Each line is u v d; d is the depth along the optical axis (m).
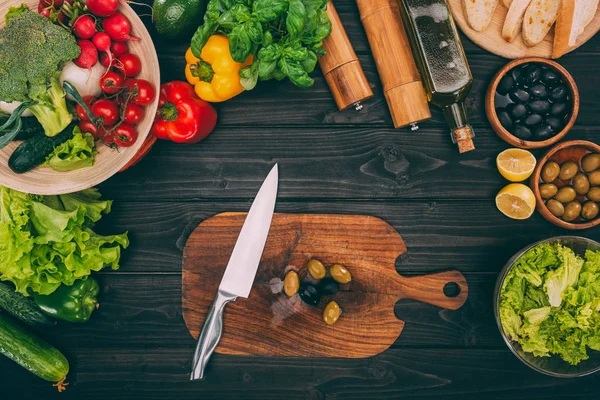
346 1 1.30
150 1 1.30
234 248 1.26
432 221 1.33
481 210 1.33
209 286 1.30
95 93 1.14
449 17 1.16
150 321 1.34
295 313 1.30
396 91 1.23
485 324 1.33
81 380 1.34
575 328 1.23
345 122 1.32
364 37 1.30
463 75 1.18
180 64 1.30
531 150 1.29
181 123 1.20
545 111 1.22
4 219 1.18
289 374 1.34
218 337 1.27
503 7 1.24
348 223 1.29
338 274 1.25
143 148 1.24
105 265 1.33
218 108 1.31
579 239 1.21
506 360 1.33
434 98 1.22
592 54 1.31
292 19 1.01
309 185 1.33
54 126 1.10
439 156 1.32
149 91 1.11
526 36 1.22
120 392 1.35
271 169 1.32
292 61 1.08
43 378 1.29
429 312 1.33
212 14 1.07
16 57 1.01
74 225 1.21
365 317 1.30
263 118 1.32
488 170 1.32
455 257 1.33
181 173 1.32
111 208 1.33
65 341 1.34
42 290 1.23
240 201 1.33
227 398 1.34
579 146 1.23
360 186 1.33
